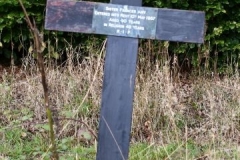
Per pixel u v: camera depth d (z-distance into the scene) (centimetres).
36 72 414
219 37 436
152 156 310
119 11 239
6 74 421
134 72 240
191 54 447
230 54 443
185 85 426
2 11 428
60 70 415
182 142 324
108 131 241
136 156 306
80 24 242
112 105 241
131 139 340
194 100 396
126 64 241
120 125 241
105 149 242
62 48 446
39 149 312
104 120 241
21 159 301
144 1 433
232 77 414
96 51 422
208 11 430
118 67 241
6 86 381
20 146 320
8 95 381
